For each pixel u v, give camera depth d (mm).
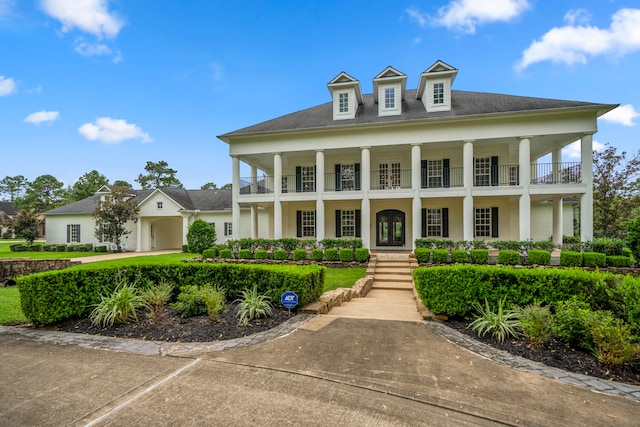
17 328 5301
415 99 17797
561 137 14227
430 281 5441
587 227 13062
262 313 5438
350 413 2613
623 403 2828
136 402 2816
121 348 4219
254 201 16438
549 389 3062
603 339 3668
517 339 4402
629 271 10602
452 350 4035
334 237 18250
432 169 17094
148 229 24406
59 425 2482
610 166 18000
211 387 3088
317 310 5816
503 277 5152
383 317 5820
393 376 3297
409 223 17453
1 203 57094
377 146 15383
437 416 2580
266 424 2465
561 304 4340
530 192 13531
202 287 5949
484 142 15336
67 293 5469
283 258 14172
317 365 3568
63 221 25578
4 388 3119
